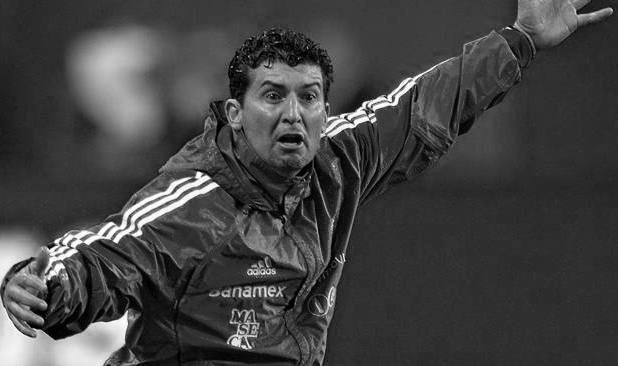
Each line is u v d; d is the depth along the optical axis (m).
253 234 16.16
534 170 32.06
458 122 18.77
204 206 15.95
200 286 15.96
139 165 31.48
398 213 31.66
